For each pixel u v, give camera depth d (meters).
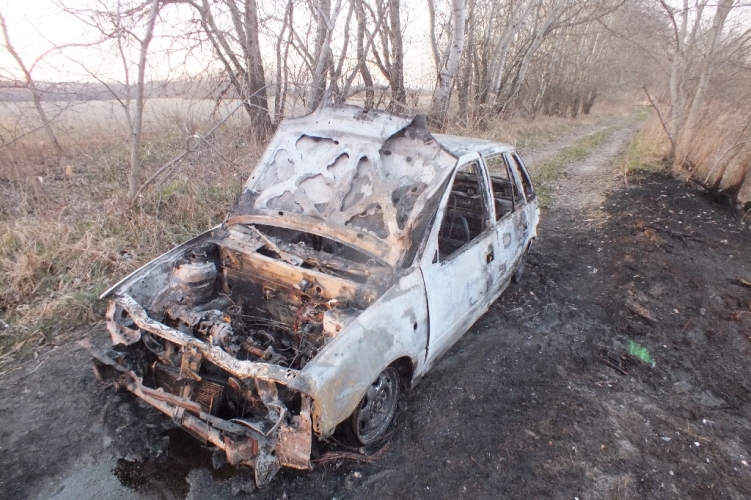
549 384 3.77
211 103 8.11
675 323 4.90
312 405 2.35
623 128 22.28
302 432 2.34
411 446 3.04
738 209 8.23
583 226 7.59
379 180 3.31
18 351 3.79
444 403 3.44
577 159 13.06
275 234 3.83
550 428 3.28
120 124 8.30
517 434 3.19
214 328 2.87
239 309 3.38
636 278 5.68
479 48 16.56
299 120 3.94
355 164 3.45
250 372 2.42
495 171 4.70
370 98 11.29
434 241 3.20
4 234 5.26
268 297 3.45
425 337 3.20
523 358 4.06
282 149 3.87
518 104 21.05
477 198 4.43
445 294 3.37
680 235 6.95
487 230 4.07
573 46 25.02
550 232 7.31
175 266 3.43
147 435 3.01
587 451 3.11
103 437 2.99
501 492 2.74
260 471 2.31
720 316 5.09
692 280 5.67
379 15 11.11
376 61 11.61
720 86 9.64
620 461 3.05
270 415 2.40
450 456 2.97
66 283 4.64
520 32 18.64
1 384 3.44
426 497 2.67
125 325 3.07
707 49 9.63
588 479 2.89
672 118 10.55
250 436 2.37
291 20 8.19
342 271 3.17
